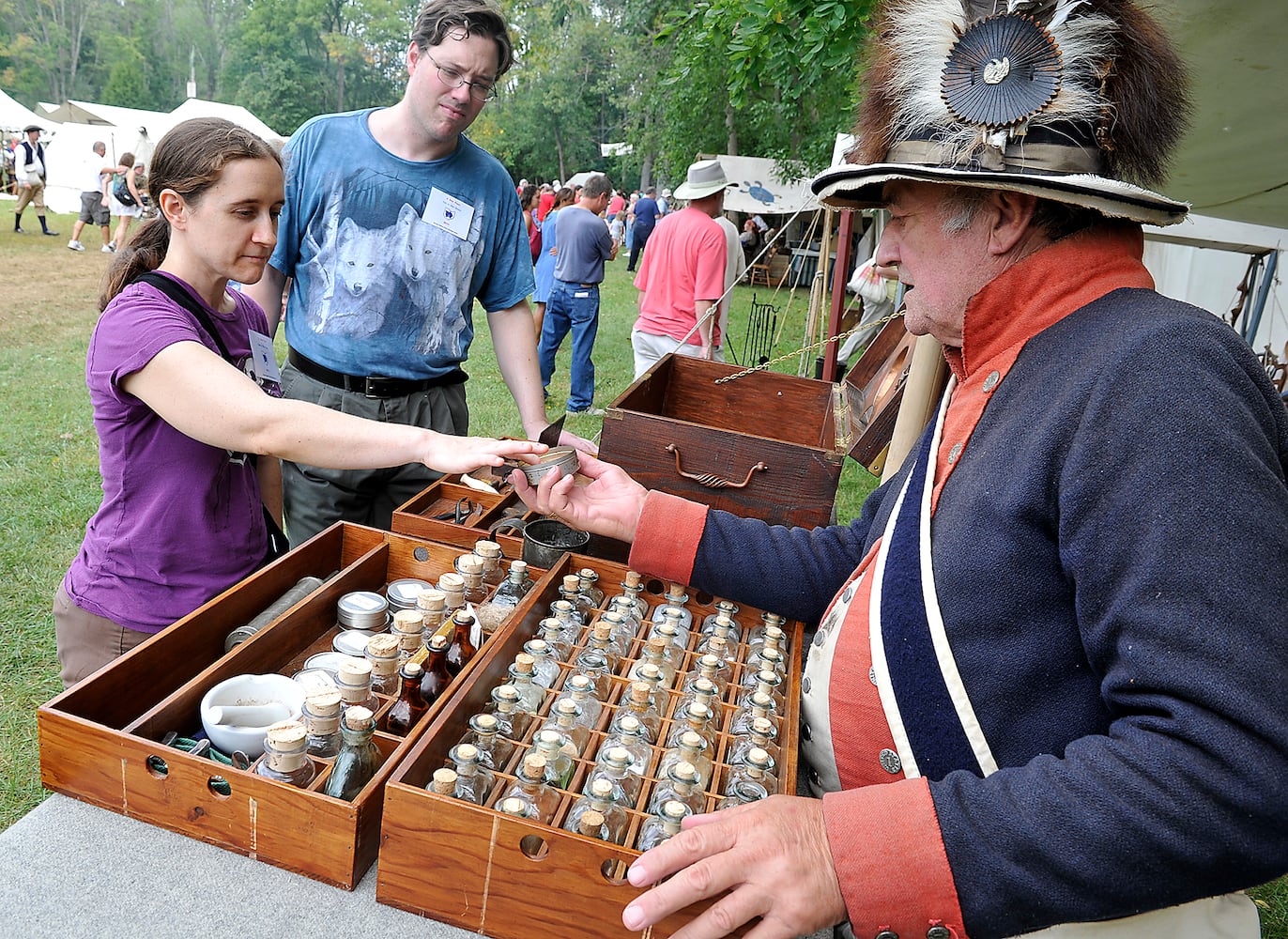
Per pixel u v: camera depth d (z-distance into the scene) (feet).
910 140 3.56
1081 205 3.16
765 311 30.83
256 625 4.71
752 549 4.99
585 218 22.11
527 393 9.09
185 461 5.33
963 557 3.28
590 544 6.02
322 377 8.37
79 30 189.06
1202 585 2.56
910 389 8.43
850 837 2.94
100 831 3.53
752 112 60.13
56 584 12.32
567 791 3.66
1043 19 3.25
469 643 4.51
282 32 188.65
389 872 3.33
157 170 5.27
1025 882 2.77
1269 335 23.44
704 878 2.92
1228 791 2.49
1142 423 2.77
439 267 8.34
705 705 4.06
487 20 7.59
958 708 3.29
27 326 27.94
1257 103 11.29
